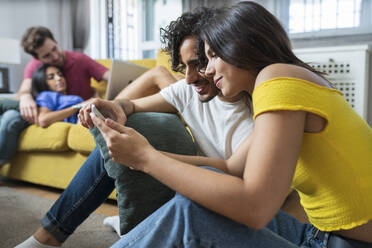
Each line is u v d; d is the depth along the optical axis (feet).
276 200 1.55
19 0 12.05
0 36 11.64
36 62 8.50
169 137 2.99
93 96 8.44
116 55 14.28
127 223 2.69
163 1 13.12
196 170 1.73
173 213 1.75
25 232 4.37
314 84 1.73
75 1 13.26
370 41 9.20
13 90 11.96
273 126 1.61
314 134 1.78
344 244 1.99
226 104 3.25
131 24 14.48
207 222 1.71
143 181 2.72
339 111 1.81
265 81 1.72
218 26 1.93
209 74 2.11
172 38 2.77
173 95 3.49
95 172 2.98
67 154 6.39
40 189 6.89
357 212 1.83
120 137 1.93
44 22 12.59
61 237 3.04
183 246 1.73
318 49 7.59
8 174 7.46
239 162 2.61
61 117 6.57
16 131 6.86
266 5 10.43
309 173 1.91
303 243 2.32
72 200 3.01
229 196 1.58
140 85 4.55
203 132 3.45
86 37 13.52
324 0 9.72
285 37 1.99
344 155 1.80
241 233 1.74
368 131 1.98
